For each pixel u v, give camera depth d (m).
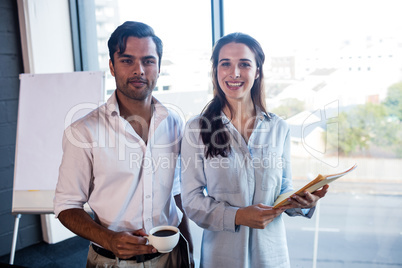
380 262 1.66
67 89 2.04
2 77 2.40
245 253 1.12
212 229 1.12
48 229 2.63
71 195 1.10
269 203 1.16
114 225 1.13
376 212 1.62
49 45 2.55
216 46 1.18
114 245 0.96
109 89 2.59
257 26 1.77
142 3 2.13
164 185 1.19
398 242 1.60
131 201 1.14
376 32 1.49
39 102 2.04
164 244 0.94
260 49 1.16
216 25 1.91
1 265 0.86
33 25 2.45
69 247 2.61
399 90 1.48
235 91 1.14
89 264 1.15
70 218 1.06
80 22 2.67
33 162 2.00
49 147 2.00
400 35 1.45
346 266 1.73
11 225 2.51
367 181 1.62
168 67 2.05
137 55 1.09
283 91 1.73
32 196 1.97
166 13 2.03
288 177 1.25
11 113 2.46
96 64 2.67
